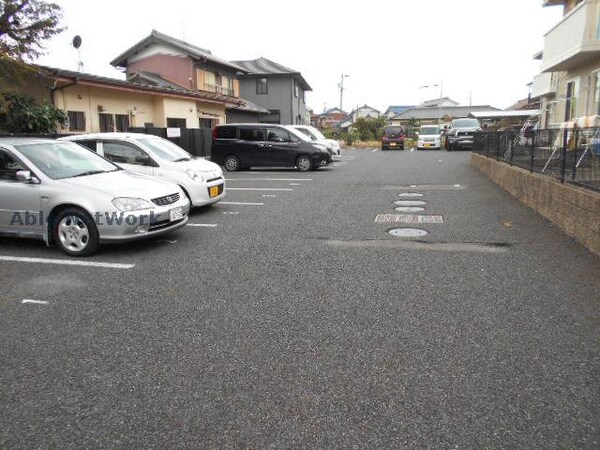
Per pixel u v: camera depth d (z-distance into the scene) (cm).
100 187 611
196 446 249
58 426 268
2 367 333
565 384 299
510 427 259
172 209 650
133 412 279
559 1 1869
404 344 355
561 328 378
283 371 321
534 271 519
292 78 4009
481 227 740
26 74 1245
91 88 1633
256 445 249
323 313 415
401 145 3525
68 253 609
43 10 1104
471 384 301
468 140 3175
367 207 941
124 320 408
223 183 943
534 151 943
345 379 309
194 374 319
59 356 347
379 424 264
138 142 893
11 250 636
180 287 487
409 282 491
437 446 246
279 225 781
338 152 2253
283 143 1695
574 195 650
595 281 483
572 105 1566
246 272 532
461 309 419
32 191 614
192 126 2283
